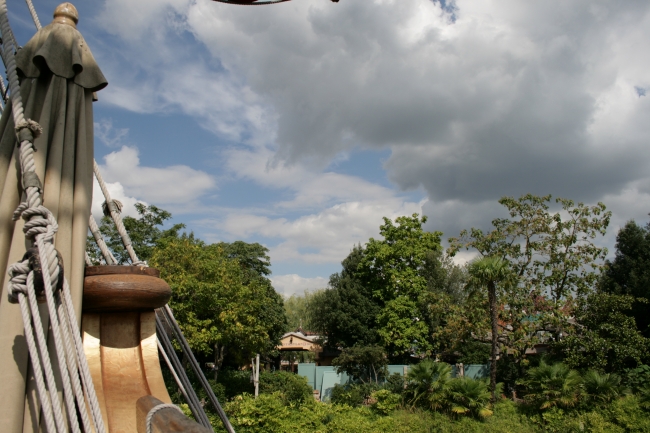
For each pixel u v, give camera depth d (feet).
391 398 65.21
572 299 77.15
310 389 82.12
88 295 9.22
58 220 8.63
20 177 8.48
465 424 58.70
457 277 117.60
